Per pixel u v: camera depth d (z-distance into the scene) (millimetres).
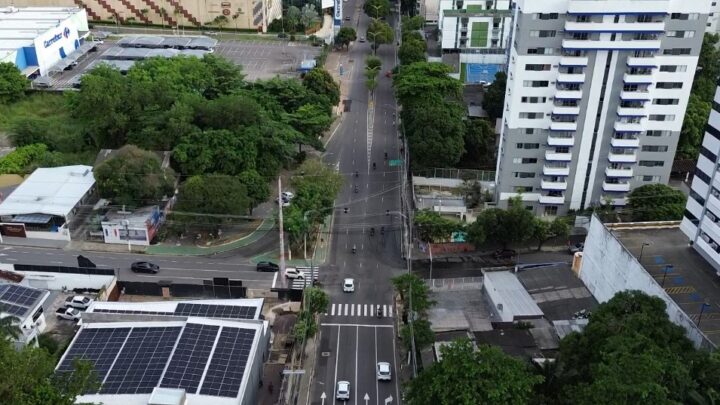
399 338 85000
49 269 92125
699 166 81938
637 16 95625
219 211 101375
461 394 53000
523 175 109062
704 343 63969
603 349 59219
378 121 152125
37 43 164000
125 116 123438
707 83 148625
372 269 100000
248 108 121125
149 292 91438
